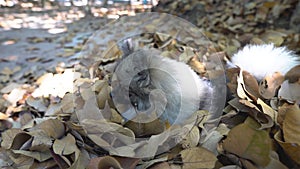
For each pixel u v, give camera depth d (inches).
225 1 81.2
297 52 49.4
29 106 41.0
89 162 24.8
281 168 22.3
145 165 24.8
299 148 21.9
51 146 27.4
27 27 105.5
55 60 71.9
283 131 23.2
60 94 40.3
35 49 81.4
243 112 26.7
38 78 60.7
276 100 27.6
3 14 122.7
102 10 119.6
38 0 135.8
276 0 67.2
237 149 23.4
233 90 28.4
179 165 24.7
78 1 131.7
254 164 23.2
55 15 121.0
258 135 22.7
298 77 29.1
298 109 23.6
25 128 31.7
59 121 28.6
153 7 101.7
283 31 57.6
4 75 64.6
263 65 30.5
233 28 66.6
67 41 87.7
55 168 27.0
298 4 61.4
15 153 28.0
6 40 90.7
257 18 66.6
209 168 24.2
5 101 46.8
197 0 88.4
